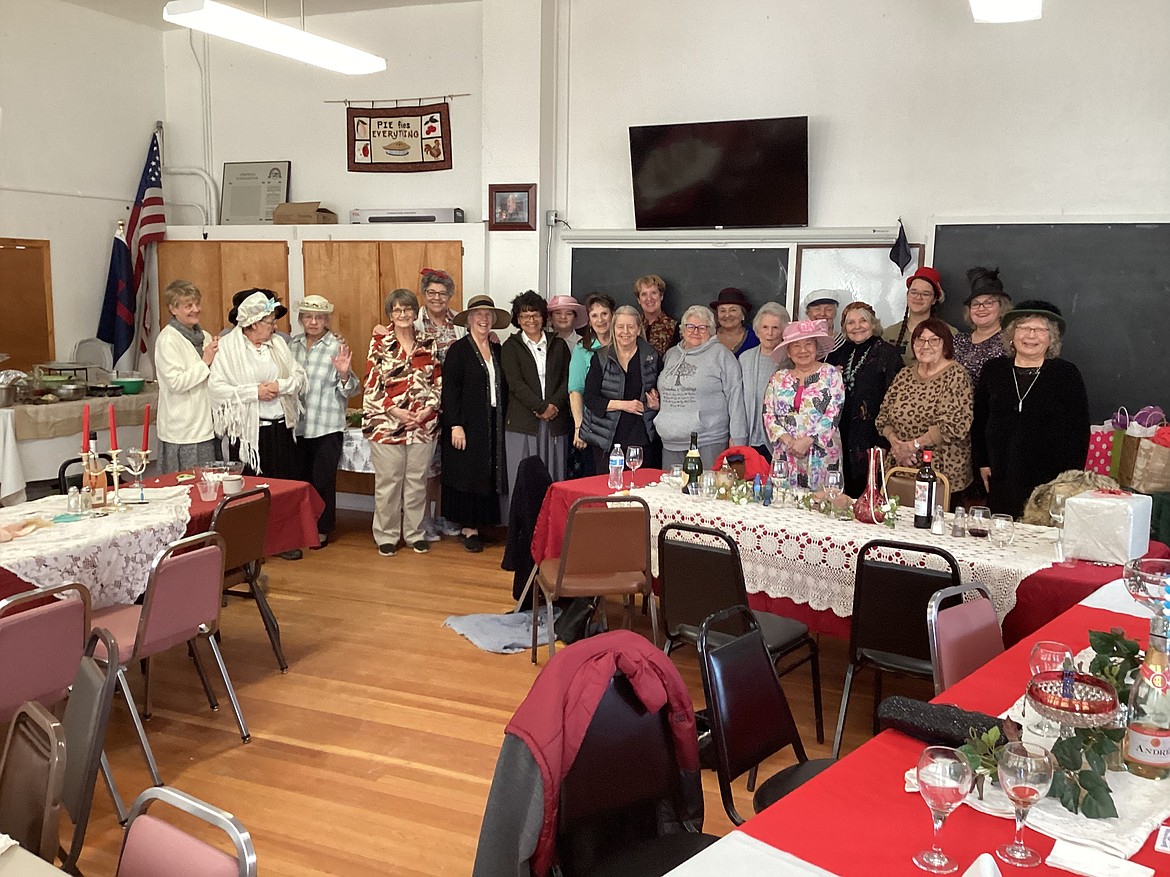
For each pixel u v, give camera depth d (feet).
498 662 14.23
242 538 12.83
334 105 25.25
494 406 19.93
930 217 19.45
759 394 17.99
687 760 6.97
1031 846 5.02
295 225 24.58
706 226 21.24
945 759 5.00
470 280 22.93
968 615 8.36
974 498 16.21
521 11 21.91
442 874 8.89
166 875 4.87
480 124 23.97
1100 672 6.37
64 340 24.89
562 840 6.52
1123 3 17.71
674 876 4.71
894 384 15.64
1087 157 18.29
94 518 12.33
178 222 26.89
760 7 20.66
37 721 6.08
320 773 10.82
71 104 24.57
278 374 19.16
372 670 13.87
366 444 20.88
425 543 20.44
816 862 4.85
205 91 26.53
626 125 22.15
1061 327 14.71
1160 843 5.00
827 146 20.39
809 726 12.10
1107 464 16.02
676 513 13.21
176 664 14.05
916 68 19.48
